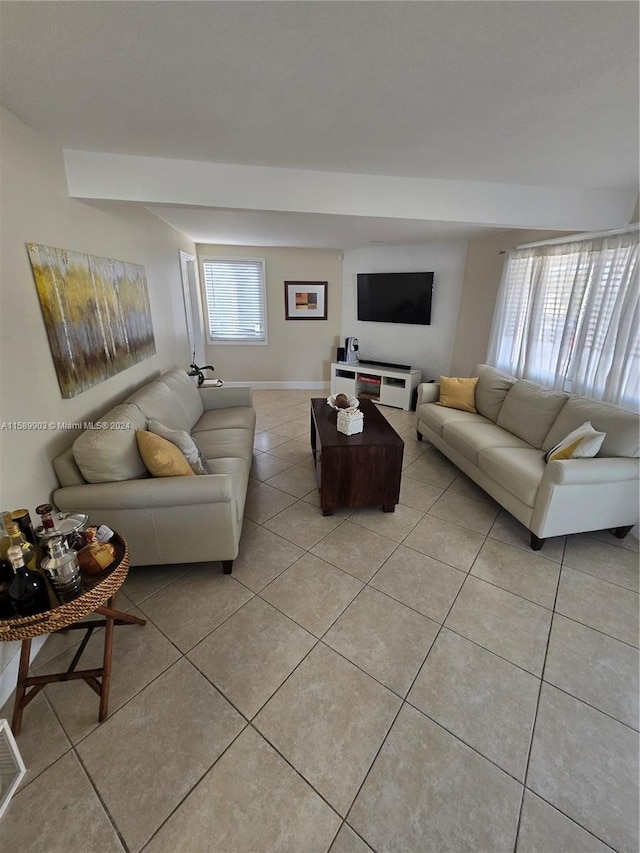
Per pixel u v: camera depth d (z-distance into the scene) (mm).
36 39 1170
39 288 1749
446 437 3449
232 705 1462
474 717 1434
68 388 1957
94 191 2143
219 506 1967
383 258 5484
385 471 2670
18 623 1227
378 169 2393
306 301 5984
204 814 1153
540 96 1510
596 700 1504
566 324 3203
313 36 1173
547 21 1095
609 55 1247
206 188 2303
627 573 2203
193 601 1951
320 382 6410
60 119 1690
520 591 2053
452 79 1399
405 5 1040
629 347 2672
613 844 1105
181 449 2211
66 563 1318
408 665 1629
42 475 1770
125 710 1438
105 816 1147
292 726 1393
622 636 1790
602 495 2305
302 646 1708
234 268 5742
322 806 1175
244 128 1816
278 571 2176
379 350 5891
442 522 2684
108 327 2445
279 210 2451
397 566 2229
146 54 1256
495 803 1190
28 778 1229
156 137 1909
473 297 4664
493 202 2676
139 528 1943
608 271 2852
